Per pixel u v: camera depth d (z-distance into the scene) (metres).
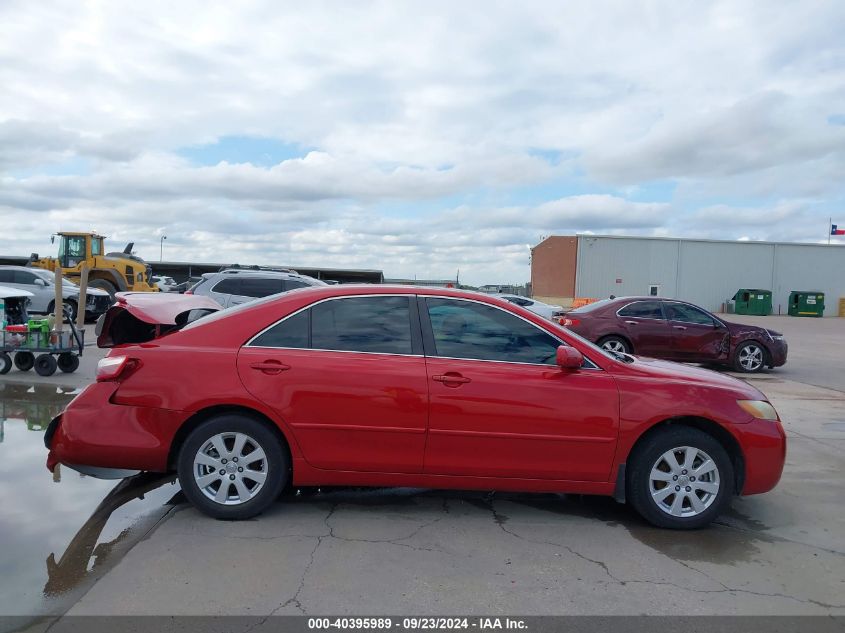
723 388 4.34
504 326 4.38
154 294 5.48
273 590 3.25
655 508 4.20
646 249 45.25
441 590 3.31
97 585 3.25
